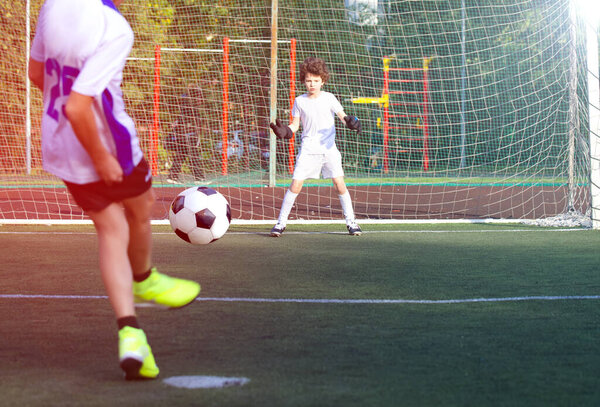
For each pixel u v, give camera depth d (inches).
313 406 127.1
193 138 868.6
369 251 345.4
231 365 154.9
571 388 137.8
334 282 262.1
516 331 186.5
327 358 160.6
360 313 209.3
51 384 141.9
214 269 292.4
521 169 1008.9
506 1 1083.3
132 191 151.5
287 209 410.6
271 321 199.0
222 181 849.5
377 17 999.6
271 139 769.6
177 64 879.1
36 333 186.2
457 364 155.3
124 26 143.0
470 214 551.2
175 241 385.7
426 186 832.9
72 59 140.3
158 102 849.5
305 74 407.2
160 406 127.6
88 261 313.0
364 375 146.7
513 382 141.8
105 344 175.5
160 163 855.7
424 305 220.7
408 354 163.8
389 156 1083.3
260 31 917.8
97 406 127.8
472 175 990.4
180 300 169.5
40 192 721.6
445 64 1108.5
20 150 893.8
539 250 344.5
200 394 134.3
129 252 163.5
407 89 1095.6
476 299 229.8
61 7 141.6
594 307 217.0
